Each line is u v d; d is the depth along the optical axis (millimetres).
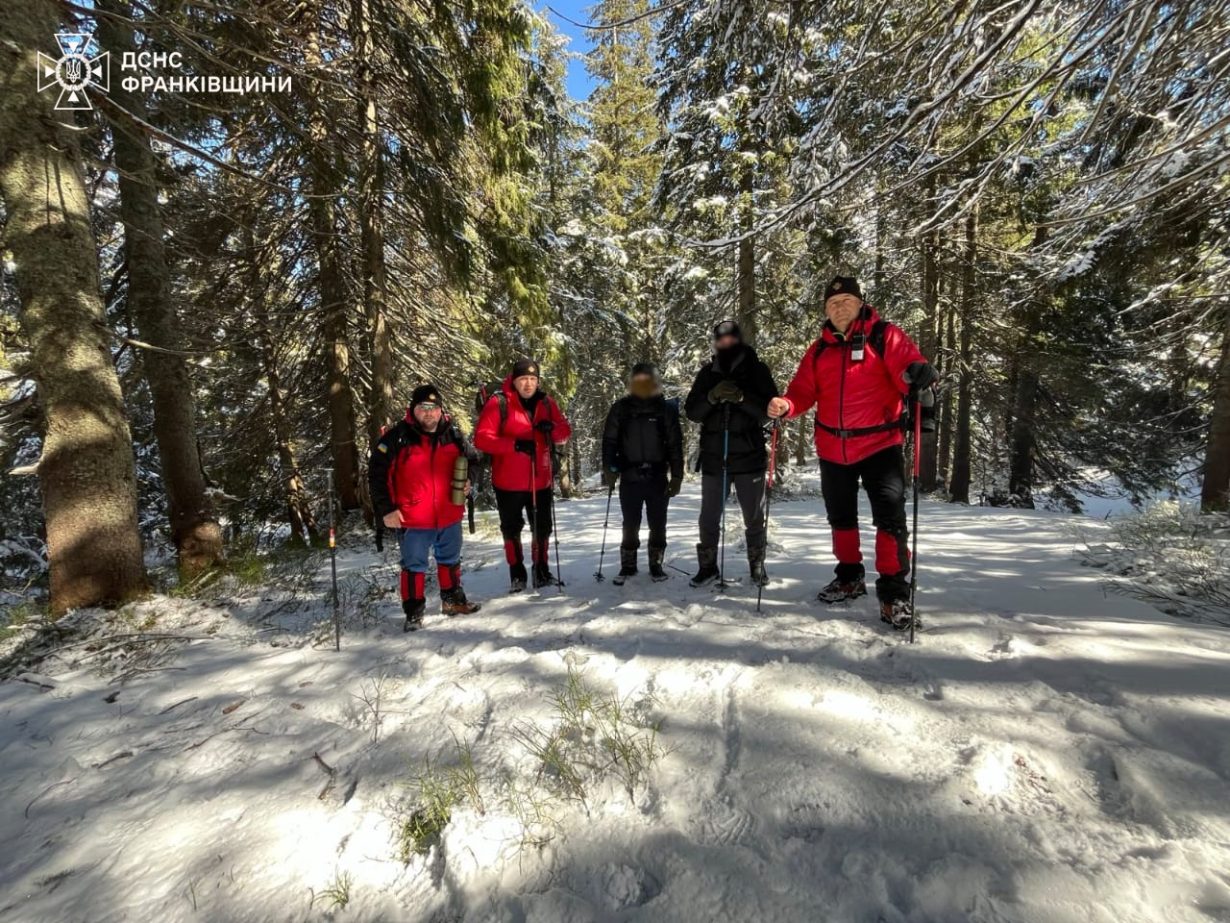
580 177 18266
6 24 4051
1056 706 2158
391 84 8062
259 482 10836
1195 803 1612
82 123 5082
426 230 8648
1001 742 1961
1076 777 1791
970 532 6430
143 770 2418
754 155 10836
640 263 18844
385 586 5164
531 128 11500
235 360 10492
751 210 11016
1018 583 3846
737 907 1461
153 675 3406
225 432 11031
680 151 12086
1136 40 2578
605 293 18625
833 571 4504
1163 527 5113
